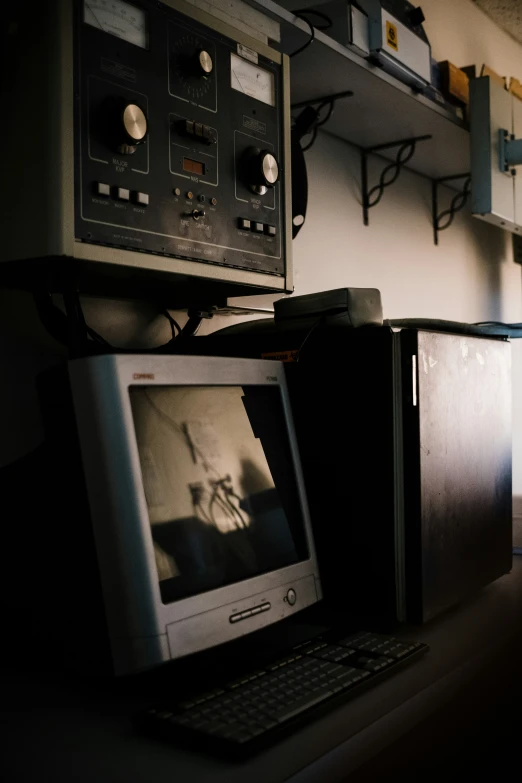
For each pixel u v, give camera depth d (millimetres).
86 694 959
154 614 913
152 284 1317
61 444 971
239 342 1445
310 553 1226
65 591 973
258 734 794
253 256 1321
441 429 1293
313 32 1508
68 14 1009
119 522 917
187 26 1197
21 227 1034
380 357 1253
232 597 1034
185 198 1181
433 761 1177
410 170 2686
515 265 3689
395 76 1825
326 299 1325
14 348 1289
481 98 2248
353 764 813
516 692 1390
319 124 1919
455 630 1245
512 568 1713
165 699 943
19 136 1038
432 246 2844
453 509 1334
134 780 726
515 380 3648
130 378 962
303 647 1089
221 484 1109
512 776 1455
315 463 1332
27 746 806
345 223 2297
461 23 3113
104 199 1051
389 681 996
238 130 1294
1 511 1048
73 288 1168
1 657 1075
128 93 1094
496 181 2303
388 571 1242
